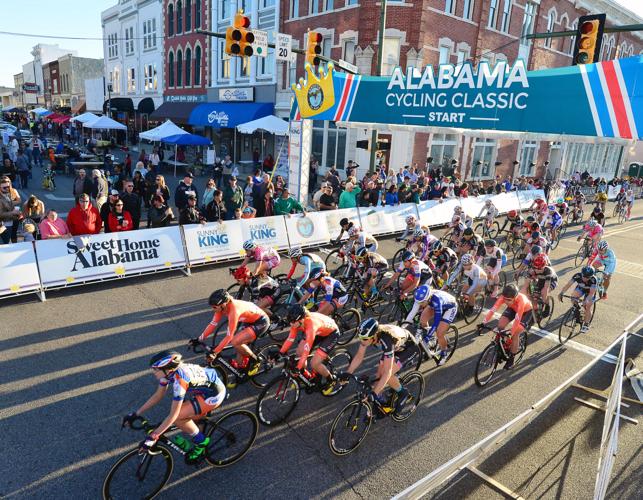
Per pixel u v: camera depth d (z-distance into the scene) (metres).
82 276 8.84
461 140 22.86
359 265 8.51
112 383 5.86
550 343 7.88
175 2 31.09
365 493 4.38
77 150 23.92
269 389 5.32
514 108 9.74
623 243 15.85
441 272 8.87
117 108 37.09
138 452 3.97
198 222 10.74
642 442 5.45
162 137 21.75
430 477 4.50
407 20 19.05
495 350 6.41
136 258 9.52
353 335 7.59
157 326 7.48
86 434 4.93
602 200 17.30
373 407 5.24
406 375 5.52
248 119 23.78
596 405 6.11
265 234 11.52
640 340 8.21
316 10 21.59
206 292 9.04
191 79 30.95
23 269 8.21
